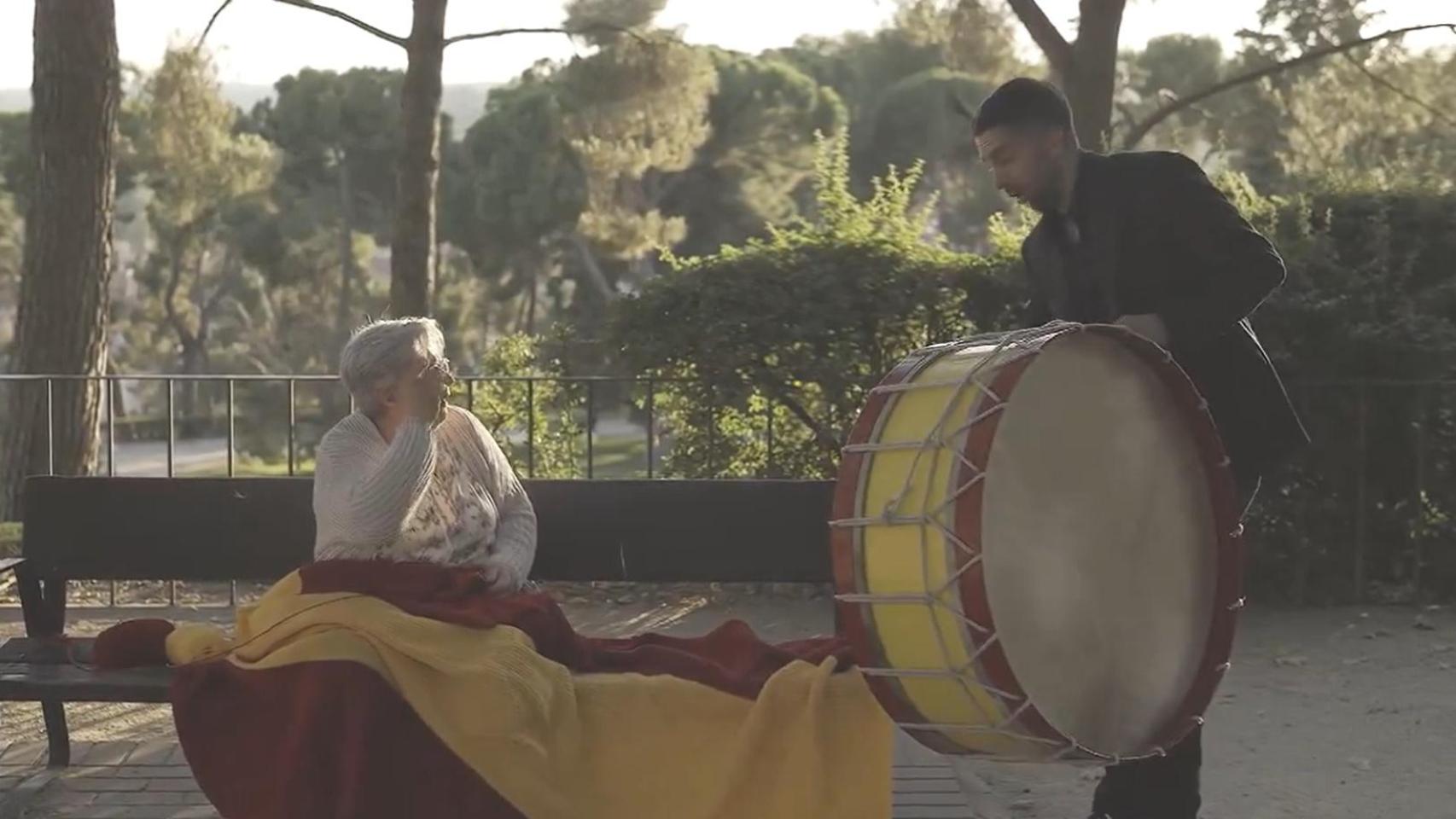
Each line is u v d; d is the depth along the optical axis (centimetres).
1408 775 505
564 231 3512
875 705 353
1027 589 303
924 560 304
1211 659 338
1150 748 324
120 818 447
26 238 991
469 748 350
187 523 486
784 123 3344
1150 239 371
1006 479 303
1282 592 788
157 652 419
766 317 768
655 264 3659
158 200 3772
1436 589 788
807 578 475
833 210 841
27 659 434
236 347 4103
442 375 403
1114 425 323
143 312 4088
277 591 387
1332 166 995
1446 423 778
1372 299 768
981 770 518
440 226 3647
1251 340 388
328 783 351
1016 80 380
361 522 382
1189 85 3288
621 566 477
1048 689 305
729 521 476
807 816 352
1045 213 394
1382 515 787
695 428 816
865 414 331
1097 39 997
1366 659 667
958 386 313
